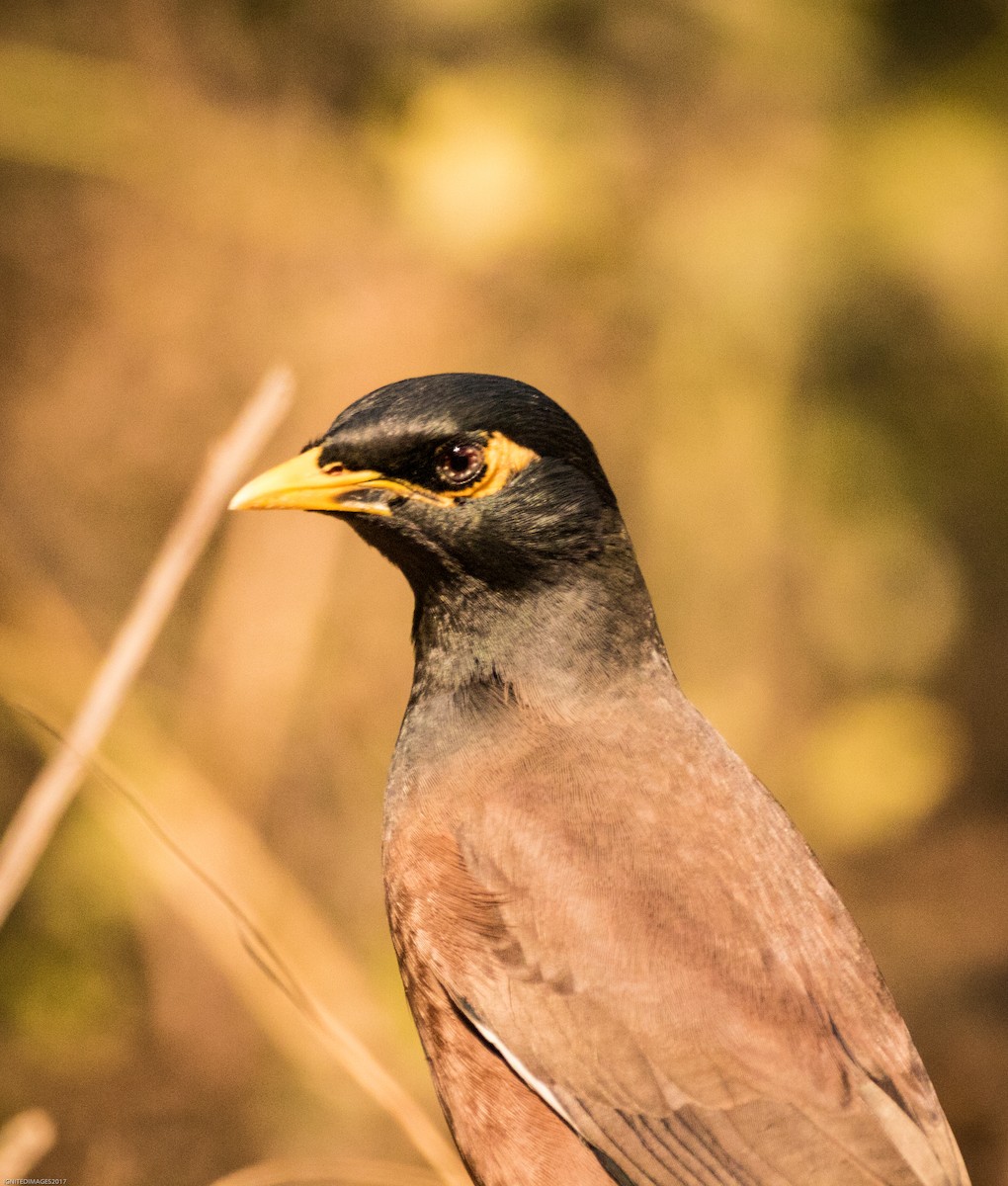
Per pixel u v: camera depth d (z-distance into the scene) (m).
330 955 10.91
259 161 13.19
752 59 12.22
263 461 13.93
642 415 13.99
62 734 7.73
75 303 14.45
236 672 13.09
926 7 12.13
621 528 7.82
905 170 12.09
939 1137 7.03
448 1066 7.38
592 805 7.36
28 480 14.16
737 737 13.89
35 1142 7.87
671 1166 6.97
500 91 11.97
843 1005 7.13
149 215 14.39
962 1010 14.55
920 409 13.03
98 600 13.97
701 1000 7.05
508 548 7.66
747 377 12.91
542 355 13.95
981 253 12.15
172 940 12.70
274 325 14.16
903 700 13.65
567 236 12.12
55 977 12.32
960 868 16.19
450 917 7.33
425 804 7.59
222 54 13.44
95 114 12.70
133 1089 12.51
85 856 12.18
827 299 12.43
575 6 12.28
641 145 12.49
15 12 13.44
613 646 7.73
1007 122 12.14
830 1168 6.84
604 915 7.16
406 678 13.85
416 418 7.61
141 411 14.34
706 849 7.27
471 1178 7.47
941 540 14.18
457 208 11.77
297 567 13.21
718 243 12.25
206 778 12.48
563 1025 7.12
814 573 13.79
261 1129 12.38
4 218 14.45
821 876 7.43
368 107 12.71
